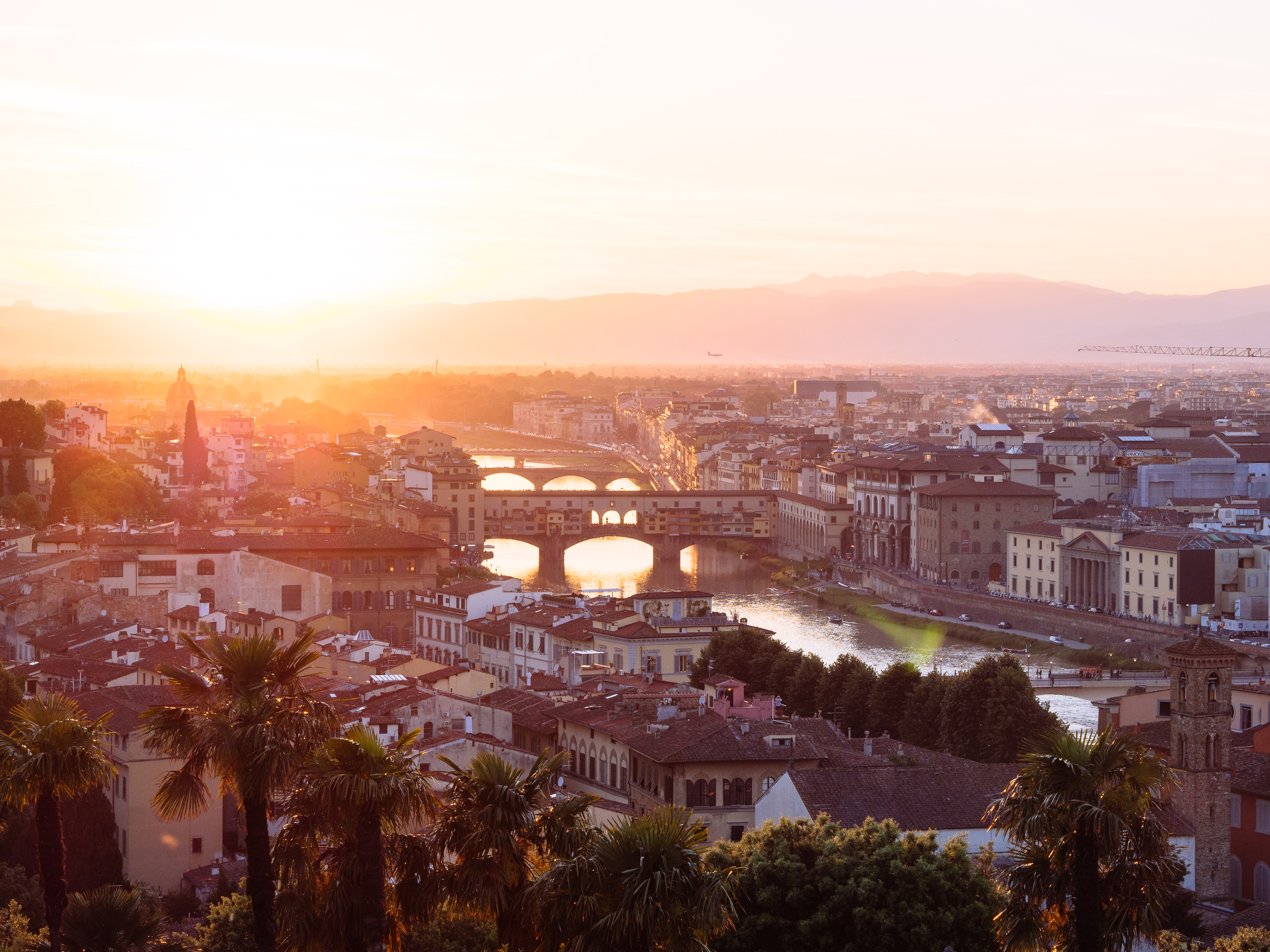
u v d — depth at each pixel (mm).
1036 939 86062
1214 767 142125
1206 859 141125
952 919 99562
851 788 134875
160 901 147375
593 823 82000
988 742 198125
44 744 81312
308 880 77750
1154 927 84375
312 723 76812
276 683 78062
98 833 153125
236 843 165875
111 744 161875
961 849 105188
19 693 181500
